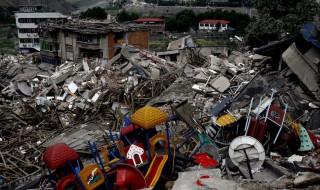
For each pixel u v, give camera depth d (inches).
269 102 521.3
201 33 2930.6
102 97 973.8
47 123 880.9
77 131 793.6
